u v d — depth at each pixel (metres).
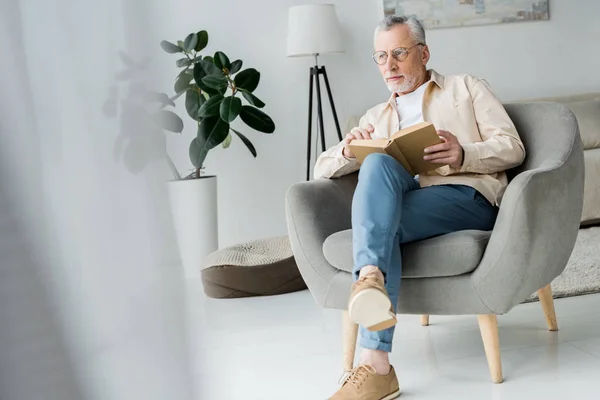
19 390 0.43
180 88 4.45
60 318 0.44
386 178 2.09
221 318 3.30
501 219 2.06
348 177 2.54
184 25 4.69
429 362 2.40
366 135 2.44
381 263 1.99
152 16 0.45
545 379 2.12
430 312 2.18
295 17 4.54
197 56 4.48
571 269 3.33
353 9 4.88
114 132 0.44
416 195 2.24
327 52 4.52
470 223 2.28
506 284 2.06
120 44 0.44
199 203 4.19
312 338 2.82
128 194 0.45
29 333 0.43
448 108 2.48
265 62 4.80
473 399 2.01
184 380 0.47
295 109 4.84
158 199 0.46
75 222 0.44
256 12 4.76
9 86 0.43
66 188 0.44
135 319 0.45
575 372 2.16
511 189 2.05
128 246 0.45
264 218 4.86
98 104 0.44
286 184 4.88
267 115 4.48
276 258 3.78
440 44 5.03
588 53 5.18
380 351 2.06
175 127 0.47
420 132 2.16
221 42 4.75
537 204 2.05
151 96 0.45
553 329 2.63
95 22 0.43
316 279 2.35
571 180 2.20
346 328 2.33
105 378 0.45
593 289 3.11
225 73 4.43
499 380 2.13
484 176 2.34
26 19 0.43
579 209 2.27
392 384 2.07
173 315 0.47
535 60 5.12
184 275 0.47
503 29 5.07
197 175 4.33
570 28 5.15
